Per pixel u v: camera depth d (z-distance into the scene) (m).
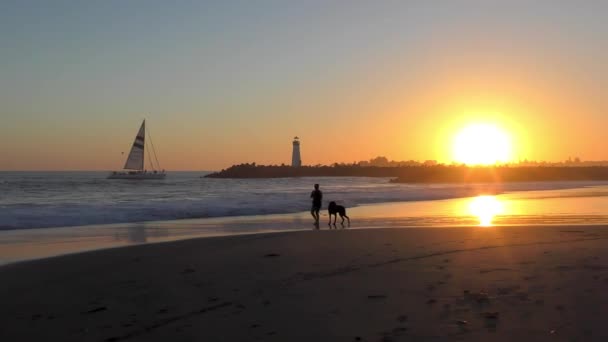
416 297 6.99
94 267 10.04
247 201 30.33
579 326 5.57
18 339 5.86
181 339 5.66
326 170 165.00
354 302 6.85
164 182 92.31
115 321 6.41
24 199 35.69
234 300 7.15
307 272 8.90
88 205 26.33
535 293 6.95
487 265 9.05
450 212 25.28
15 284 8.67
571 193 46.47
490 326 5.68
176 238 15.43
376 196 38.44
